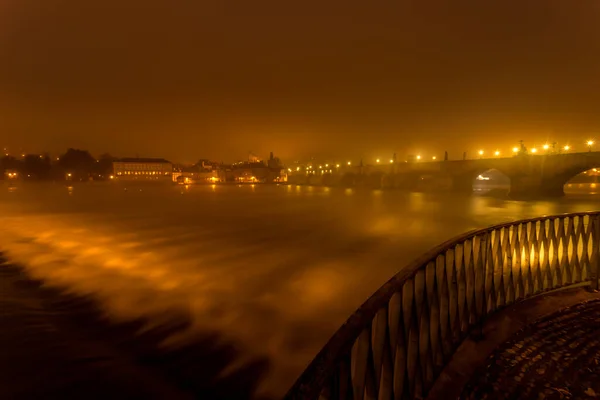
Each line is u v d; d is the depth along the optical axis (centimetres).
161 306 1530
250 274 2091
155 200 7925
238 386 945
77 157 17262
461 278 464
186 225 4212
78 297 1609
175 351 1114
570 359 418
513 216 4862
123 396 876
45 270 2123
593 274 640
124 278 1975
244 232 3697
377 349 287
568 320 516
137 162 17088
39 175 15812
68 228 3978
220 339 1206
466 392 369
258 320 1387
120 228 3969
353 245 2977
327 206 6488
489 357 425
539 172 7194
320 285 1870
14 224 4256
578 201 6619
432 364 379
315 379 196
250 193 10419
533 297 606
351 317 247
